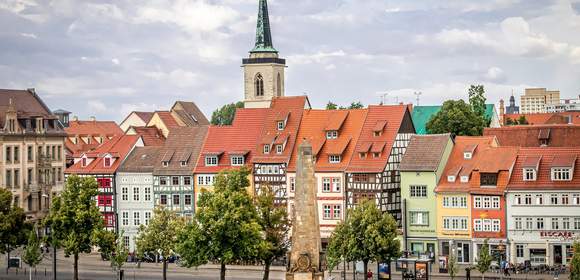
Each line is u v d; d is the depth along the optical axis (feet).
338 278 490.90
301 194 246.06
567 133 595.47
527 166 524.11
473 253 533.96
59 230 483.51
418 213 548.72
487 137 561.43
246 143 613.93
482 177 533.55
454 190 537.65
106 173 633.20
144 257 570.87
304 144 246.88
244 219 436.35
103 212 635.66
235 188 451.94
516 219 524.52
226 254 430.61
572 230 514.68
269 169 597.52
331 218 576.61
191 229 436.35
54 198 486.38
